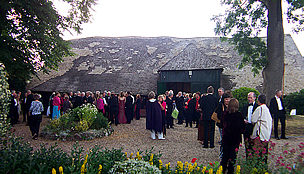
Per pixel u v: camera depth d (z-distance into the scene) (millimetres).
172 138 9281
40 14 12734
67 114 10320
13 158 3260
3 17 11820
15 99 13062
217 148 7477
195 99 12141
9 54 11234
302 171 3105
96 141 8555
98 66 22734
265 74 13953
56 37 14023
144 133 10484
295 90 17938
